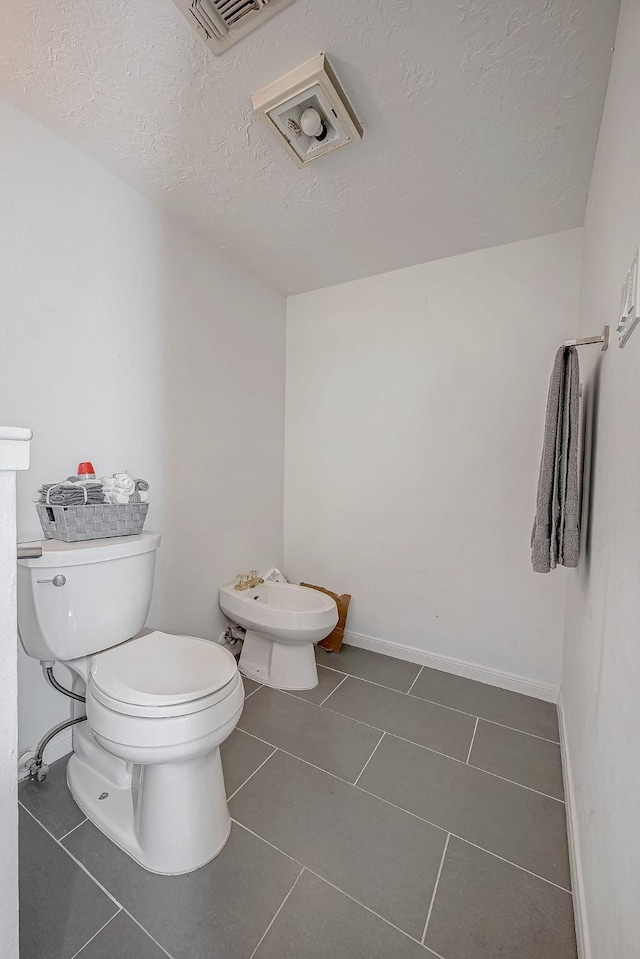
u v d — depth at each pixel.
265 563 2.45
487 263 1.96
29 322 1.31
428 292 2.10
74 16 0.97
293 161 1.42
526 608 1.92
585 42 1.00
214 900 0.99
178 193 1.62
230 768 1.42
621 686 0.72
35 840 1.14
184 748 1.02
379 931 0.94
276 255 2.06
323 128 1.25
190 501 1.93
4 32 1.01
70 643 1.19
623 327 0.79
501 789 1.36
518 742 1.58
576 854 1.05
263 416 2.38
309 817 1.23
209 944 0.91
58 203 1.37
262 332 2.35
